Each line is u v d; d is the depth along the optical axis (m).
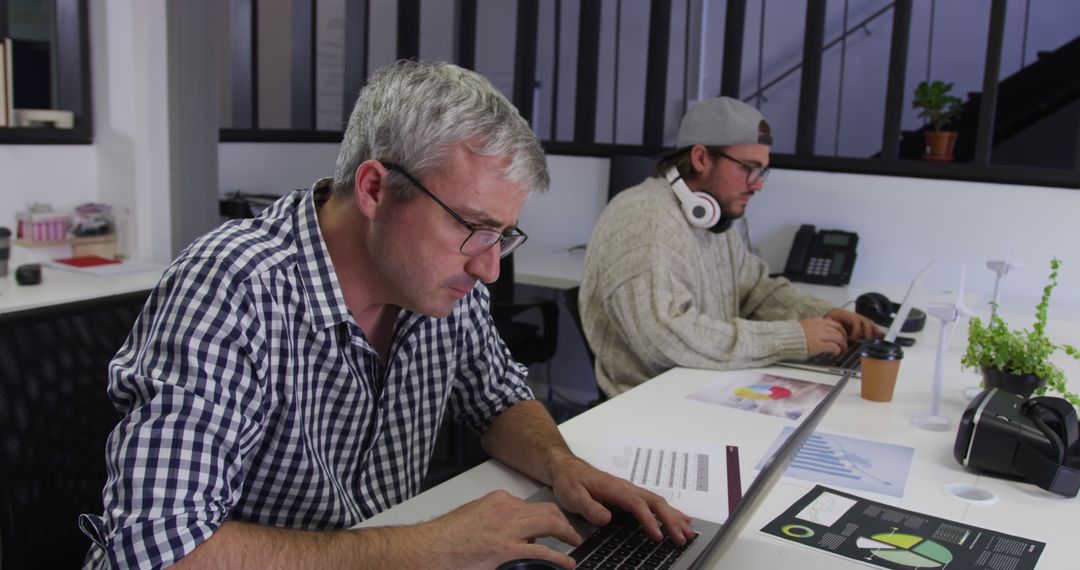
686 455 1.44
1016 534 1.18
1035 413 1.39
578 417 1.62
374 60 5.70
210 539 0.93
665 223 2.09
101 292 2.80
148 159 3.48
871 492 1.32
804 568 1.07
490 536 1.02
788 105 5.42
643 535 1.15
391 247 1.08
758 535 1.16
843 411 1.71
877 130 5.31
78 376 1.23
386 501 1.30
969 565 1.09
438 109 1.03
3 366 1.15
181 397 0.96
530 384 4.20
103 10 3.45
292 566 0.95
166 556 0.90
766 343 1.99
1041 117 5.02
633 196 2.18
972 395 1.80
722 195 2.16
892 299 2.89
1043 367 1.65
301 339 1.11
